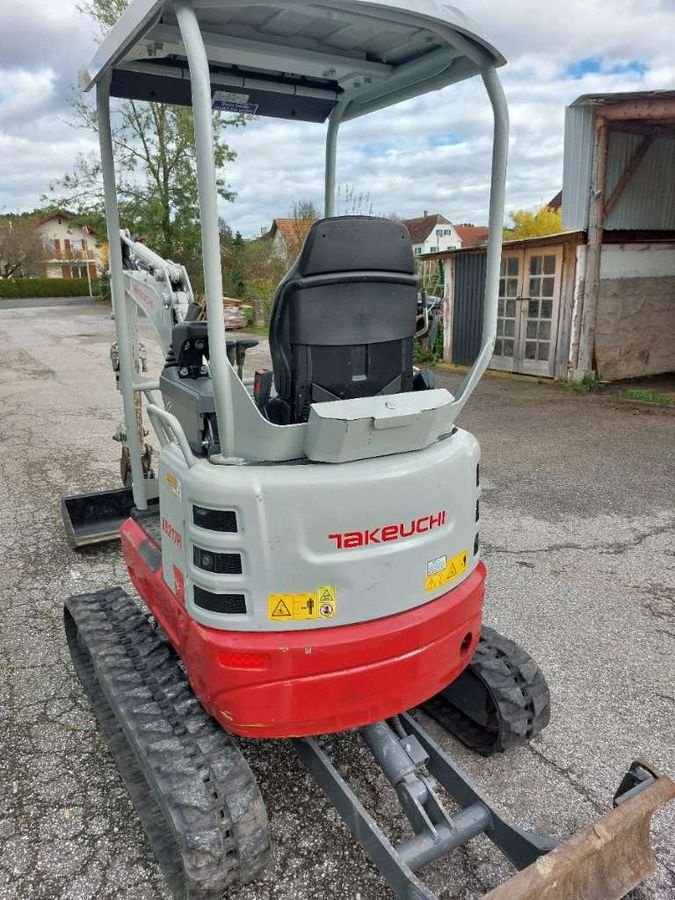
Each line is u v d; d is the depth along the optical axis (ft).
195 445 7.77
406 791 7.22
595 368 36.32
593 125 32.65
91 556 15.97
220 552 6.86
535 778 9.29
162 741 7.34
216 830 6.64
